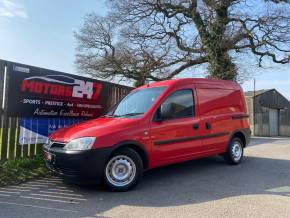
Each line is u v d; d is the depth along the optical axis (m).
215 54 22.36
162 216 4.89
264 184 6.90
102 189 6.37
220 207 5.34
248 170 8.31
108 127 6.24
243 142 9.38
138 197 5.88
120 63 27.16
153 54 25.05
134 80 26.48
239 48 22.81
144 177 7.45
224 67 22.38
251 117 33.12
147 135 6.61
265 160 9.91
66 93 9.26
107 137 6.04
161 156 6.86
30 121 8.29
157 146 6.78
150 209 5.22
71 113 9.46
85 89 9.91
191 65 24.47
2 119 7.64
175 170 8.22
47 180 7.03
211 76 22.69
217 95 8.53
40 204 5.45
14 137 7.90
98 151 5.91
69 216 4.88
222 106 8.62
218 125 8.38
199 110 7.88
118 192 6.18
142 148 6.52
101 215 4.94
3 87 7.68
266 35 22.50
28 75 8.19
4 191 6.18
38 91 8.45
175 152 7.14
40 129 8.55
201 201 5.66
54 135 6.66
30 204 5.45
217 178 7.40
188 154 7.47
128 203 5.53
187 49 23.84
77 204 5.46
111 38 30.72
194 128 7.62
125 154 6.28
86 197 5.86
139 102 7.36
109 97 10.98
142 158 6.62
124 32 25.05
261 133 33.88
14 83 7.88
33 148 8.39
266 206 5.43
